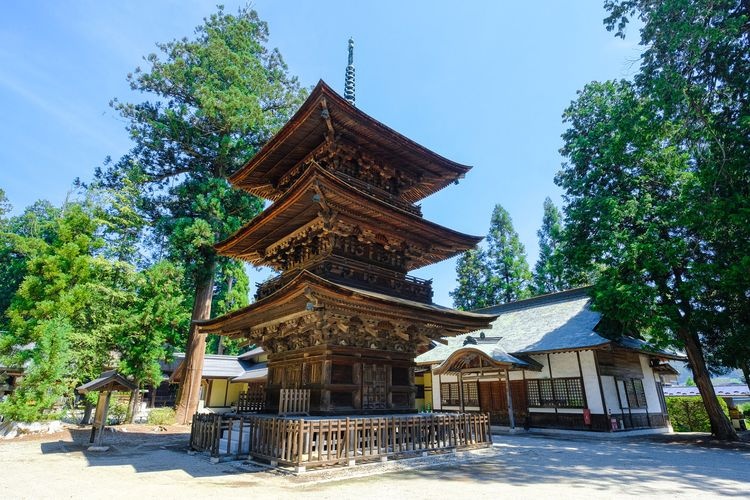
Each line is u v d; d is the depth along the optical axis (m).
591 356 23.34
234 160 28.45
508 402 23.98
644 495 8.10
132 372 24.58
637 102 18.03
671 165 21.86
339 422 10.36
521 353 25.59
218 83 28.12
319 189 12.03
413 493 7.92
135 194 28.34
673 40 15.19
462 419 13.77
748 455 14.55
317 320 12.13
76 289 19.89
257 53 33.12
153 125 26.56
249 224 15.21
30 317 19.45
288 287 11.40
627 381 25.14
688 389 46.28
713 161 16.55
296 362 13.96
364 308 11.84
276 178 18.19
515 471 10.58
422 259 17.33
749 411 33.31
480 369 25.84
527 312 32.78
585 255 22.70
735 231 17.72
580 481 9.43
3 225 44.53
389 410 13.60
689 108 16.23
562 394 24.12
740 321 19.83
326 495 7.74
